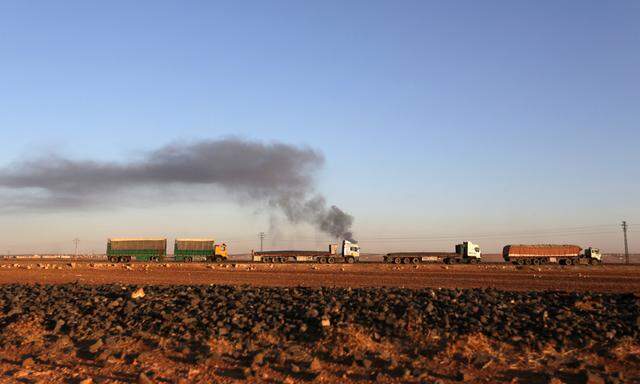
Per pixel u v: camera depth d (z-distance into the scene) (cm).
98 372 1159
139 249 9725
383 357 1170
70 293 2450
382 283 3247
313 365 1128
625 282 3406
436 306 1692
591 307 1656
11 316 1884
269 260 9562
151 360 1250
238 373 1125
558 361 1122
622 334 1320
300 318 1571
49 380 1106
